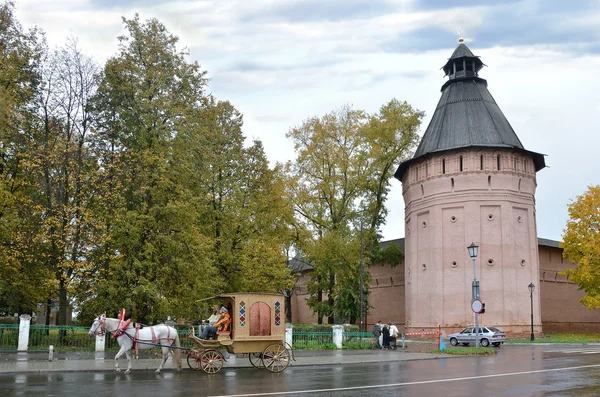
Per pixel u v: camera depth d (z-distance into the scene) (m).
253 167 41.81
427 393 14.76
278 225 44.69
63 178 32.44
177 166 33.31
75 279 30.84
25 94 33.84
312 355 28.77
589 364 23.59
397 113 54.81
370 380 17.81
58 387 15.73
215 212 38.97
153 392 14.74
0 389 15.27
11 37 34.28
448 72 56.53
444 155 51.41
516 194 50.19
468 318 48.19
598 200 52.19
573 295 61.84
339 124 51.06
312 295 54.31
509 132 51.88
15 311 46.88
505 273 48.53
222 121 41.44
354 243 47.41
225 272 38.84
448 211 50.53
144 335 20.33
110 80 33.50
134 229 30.25
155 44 34.53
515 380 17.77
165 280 32.34
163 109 32.94
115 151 34.25
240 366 22.59
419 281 52.28
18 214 31.89
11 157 34.03
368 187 53.12
